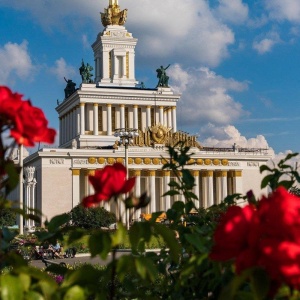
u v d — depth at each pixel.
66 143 165.00
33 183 114.81
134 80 165.00
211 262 6.73
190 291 7.84
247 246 4.68
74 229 6.98
